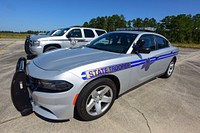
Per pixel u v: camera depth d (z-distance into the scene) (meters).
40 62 2.48
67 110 2.16
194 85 4.31
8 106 2.78
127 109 2.87
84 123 2.41
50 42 6.68
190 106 3.09
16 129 2.21
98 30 8.23
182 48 18.12
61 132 2.19
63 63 2.32
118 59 2.65
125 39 3.35
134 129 2.33
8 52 9.59
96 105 2.50
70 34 7.21
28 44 7.29
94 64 2.30
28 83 2.28
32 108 2.41
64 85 2.04
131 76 2.96
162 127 2.40
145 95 3.51
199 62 8.15
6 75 4.51
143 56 3.21
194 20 60.00
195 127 2.43
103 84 2.45
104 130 2.28
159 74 4.23
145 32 3.74
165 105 3.09
